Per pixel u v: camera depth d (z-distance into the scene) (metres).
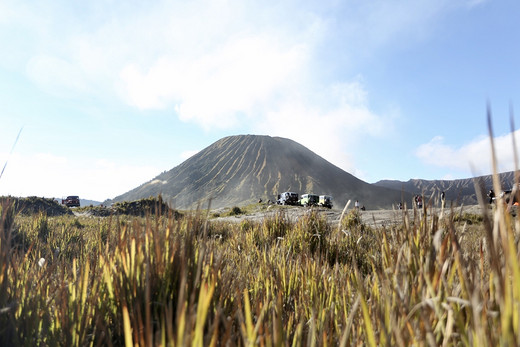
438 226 1.89
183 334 1.11
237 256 4.80
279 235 6.66
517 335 0.87
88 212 33.53
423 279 1.61
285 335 1.74
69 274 2.52
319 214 6.72
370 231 5.57
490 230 0.94
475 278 1.34
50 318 2.02
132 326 1.82
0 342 1.75
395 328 1.19
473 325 1.13
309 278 2.87
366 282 2.38
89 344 1.90
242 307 2.21
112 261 2.18
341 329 1.93
